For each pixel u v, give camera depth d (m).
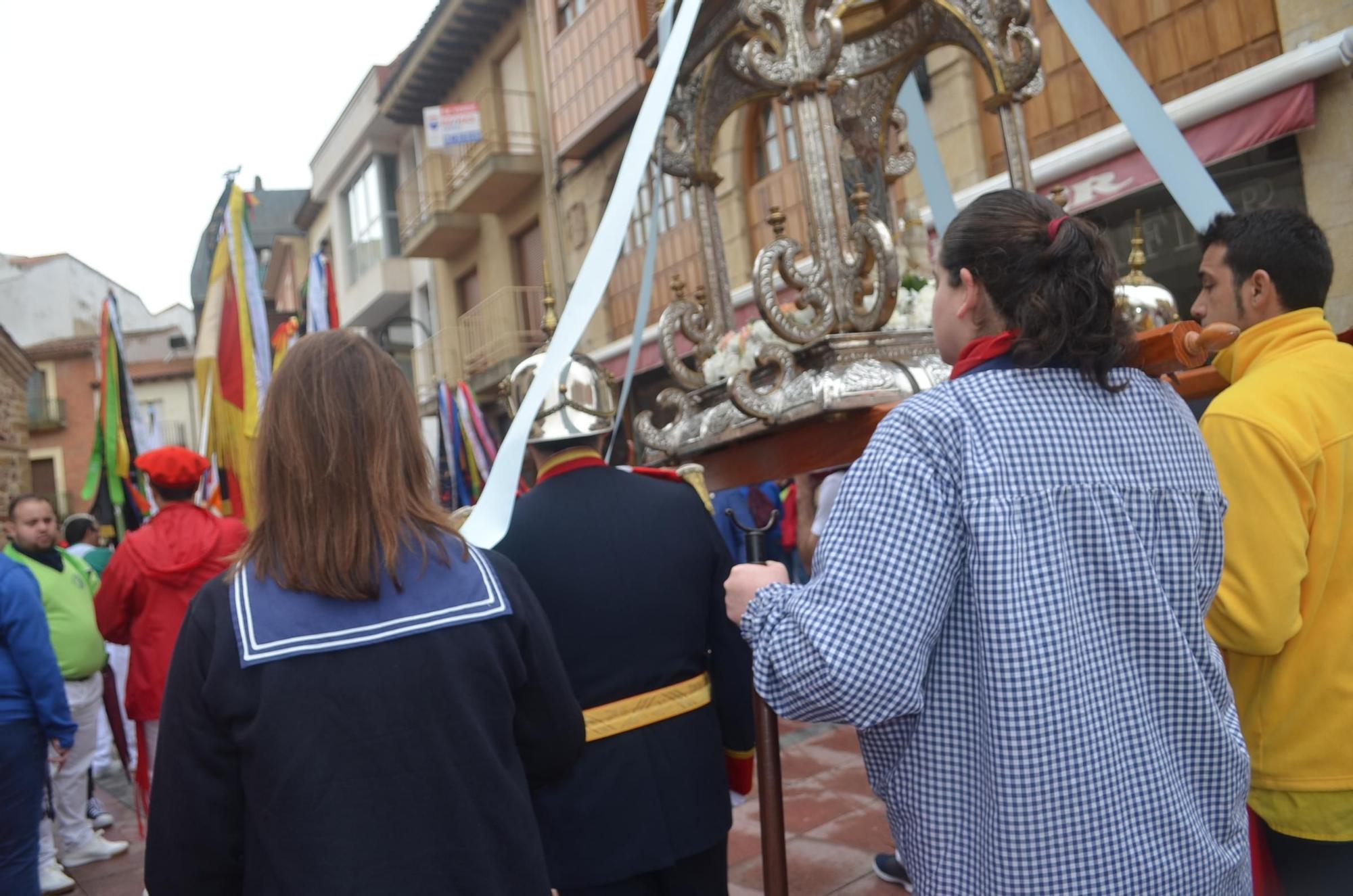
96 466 6.05
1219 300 1.80
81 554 6.19
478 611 1.28
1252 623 1.47
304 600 1.23
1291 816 1.57
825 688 1.15
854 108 2.96
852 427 2.10
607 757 1.83
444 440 6.26
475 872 1.18
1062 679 1.12
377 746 1.17
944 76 7.68
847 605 1.15
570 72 12.23
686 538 1.98
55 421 30.81
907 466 1.19
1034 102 7.42
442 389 6.30
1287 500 1.48
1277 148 5.77
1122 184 6.28
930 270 3.04
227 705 1.17
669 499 2.03
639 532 1.94
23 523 4.26
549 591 1.88
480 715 1.25
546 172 13.16
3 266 33.66
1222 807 1.19
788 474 2.29
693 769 1.89
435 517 1.35
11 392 19.00
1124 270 6.68
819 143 2.25
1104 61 2.39
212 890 1.23
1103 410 1.23
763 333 2.43
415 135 16.61
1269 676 1.59
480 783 1.21
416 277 17.39
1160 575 1.20
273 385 1.29
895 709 1.14
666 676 1.91
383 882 1.14
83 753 4.32
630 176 1.95
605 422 2.06
